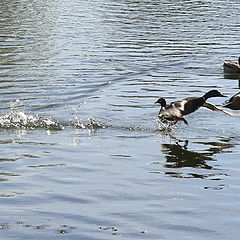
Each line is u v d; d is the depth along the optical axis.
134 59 27.62
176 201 10.77
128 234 9.30
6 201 10.71
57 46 30.58
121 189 11.44
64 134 15.87
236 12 44.16
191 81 23.22
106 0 51.78
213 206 10.51
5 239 9.10
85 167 12.89
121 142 15.09
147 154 13.99
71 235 9.27
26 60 26.92
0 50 29.27
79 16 41.88
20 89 21.33
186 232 9.35
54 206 10.50
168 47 30.70
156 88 21.88
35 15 42.41
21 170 12.60
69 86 22.02
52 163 13.17
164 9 45.84
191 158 13.64
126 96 20.52
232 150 14.34
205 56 28.45
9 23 38.41
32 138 15.40
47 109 18.53
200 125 16.78
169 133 16.02
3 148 14.38
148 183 11.83
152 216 10.03
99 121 17.16
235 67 24.80
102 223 9.73
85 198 10.92
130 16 41.97
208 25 38.00
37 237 9.18
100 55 28.45
